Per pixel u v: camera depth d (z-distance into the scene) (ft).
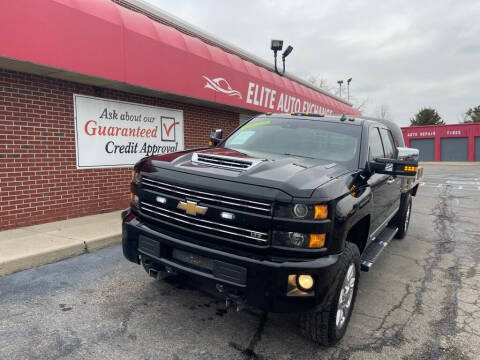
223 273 8.63
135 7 24.61
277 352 9.21
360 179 10.63
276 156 11.19
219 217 8.79
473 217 28.96
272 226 8.24
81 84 20.88
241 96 30.94
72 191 20.97
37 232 17.63
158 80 22.34
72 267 14.23
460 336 10.46
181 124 28.58
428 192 45.11
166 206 9.74
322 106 49.47
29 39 15.61
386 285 14.23
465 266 16.74
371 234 12.35
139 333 9.71
